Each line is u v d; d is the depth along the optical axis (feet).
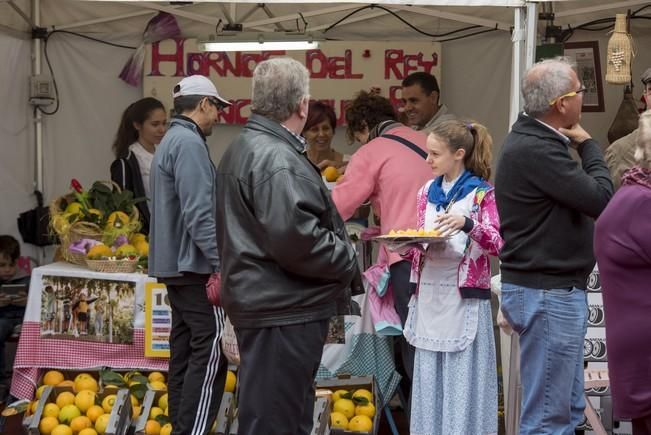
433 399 34.14
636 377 23.15
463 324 33.60
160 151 34.58
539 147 28.45
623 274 23.21
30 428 37.45
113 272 39.91
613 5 49.11
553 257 28.81
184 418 34.47
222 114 55.67
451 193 33.86
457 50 54.80
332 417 37.78
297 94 27.81
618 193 23.66
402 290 37.96
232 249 27.48
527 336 29.48
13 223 53.62
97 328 40.01
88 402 38.11
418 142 38.96
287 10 53.47
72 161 54.95
